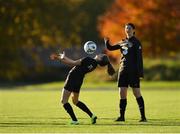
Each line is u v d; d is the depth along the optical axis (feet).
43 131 128.16
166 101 241.35
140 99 151.84
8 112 185.98
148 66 492.95
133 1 460.14
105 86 431.02
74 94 145.89
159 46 461.78
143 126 137.90
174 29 456.86
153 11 458.09
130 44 150.41
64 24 611.06
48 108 202.80
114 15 467.93
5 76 613.52
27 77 642.63
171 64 494.59
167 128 133.28
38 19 576.61
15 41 567.59
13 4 557.74
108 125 140.77
